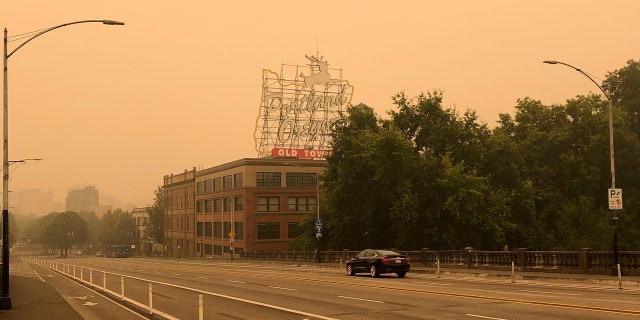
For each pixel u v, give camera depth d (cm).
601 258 2873
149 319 1708
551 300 1883
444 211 5072
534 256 3238
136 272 4744
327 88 8988
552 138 5984
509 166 5728
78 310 1969
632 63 6838
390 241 5531
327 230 6112
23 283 3347
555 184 6094
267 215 8394
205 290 2667
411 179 5088
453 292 2238
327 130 8894
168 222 12756
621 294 2088
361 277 3347
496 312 1625
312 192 8656
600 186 6031
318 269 4641
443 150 5525
